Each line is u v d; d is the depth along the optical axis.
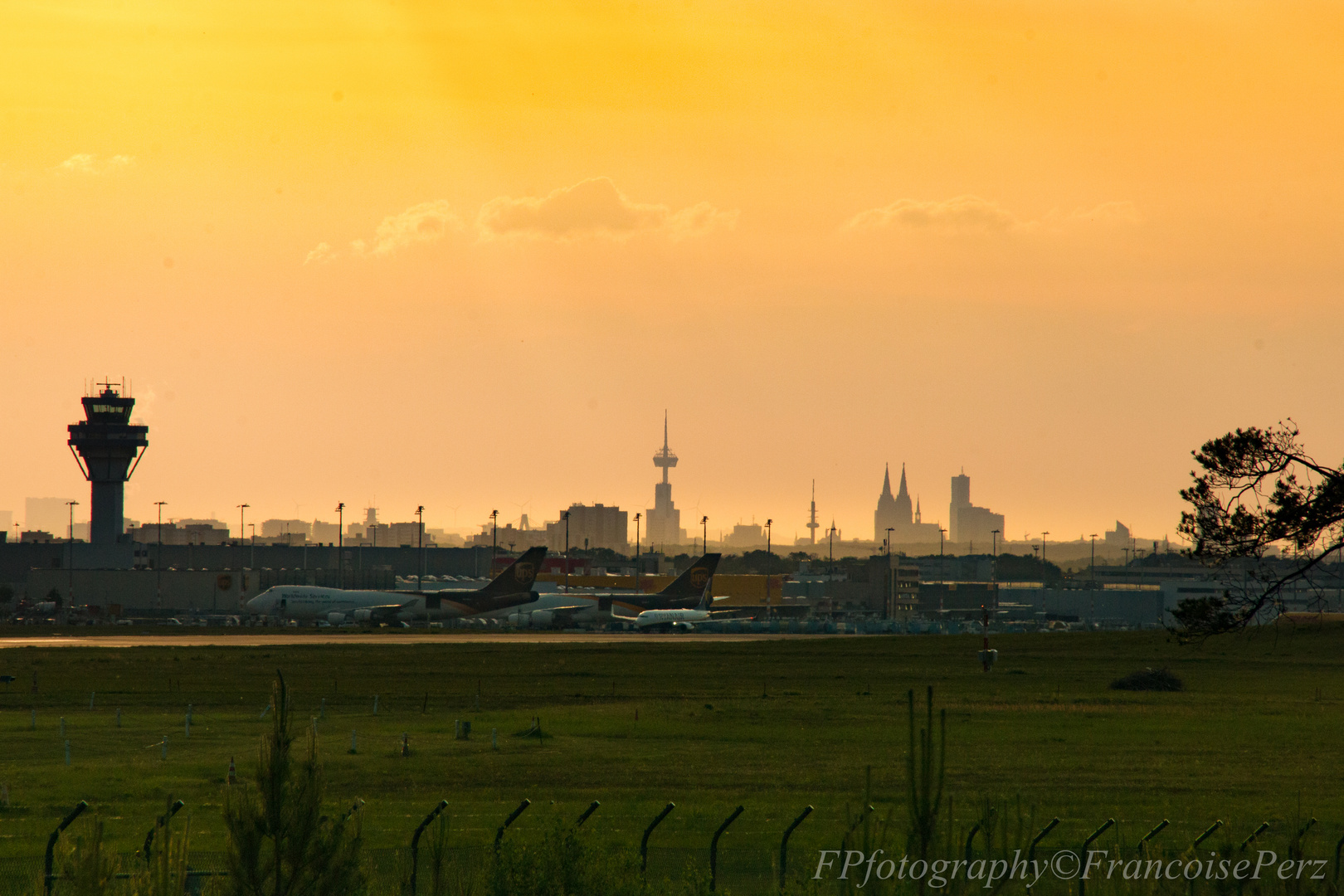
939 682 107.56
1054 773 55.28
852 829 23.52
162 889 22.17
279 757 22.12
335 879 22.05
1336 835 40.81
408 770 55.91
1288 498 52.56
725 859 35.97
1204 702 89.50
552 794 49.03
